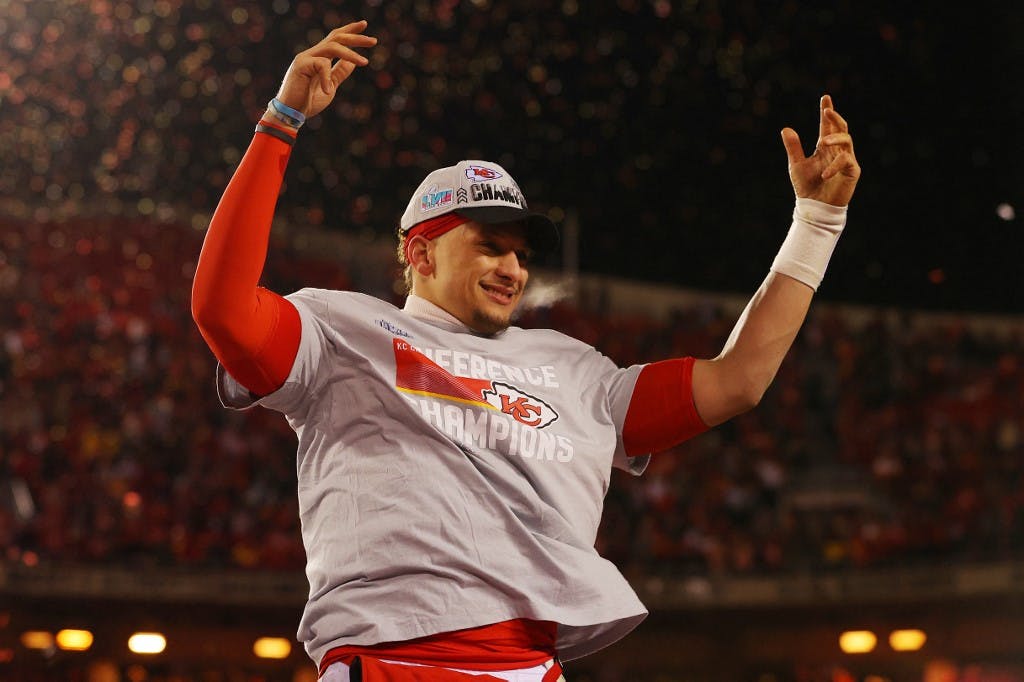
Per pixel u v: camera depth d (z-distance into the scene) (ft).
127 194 223.92
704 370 28.37
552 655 24.41
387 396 24.72
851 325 226.17
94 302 208.33
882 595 174.50
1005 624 174.81
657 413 28.14
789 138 29.43
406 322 26.48
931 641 177.37
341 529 24.00
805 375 220.23
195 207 226.79
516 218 26.73
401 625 22.95
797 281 28.48
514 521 24.16
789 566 178.40
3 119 212.43
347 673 22.71
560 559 24.45
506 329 28.04
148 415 185.98
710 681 177.99
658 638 177.47
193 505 173.68
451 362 26.00
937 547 181.68
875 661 179.11
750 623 177.78
